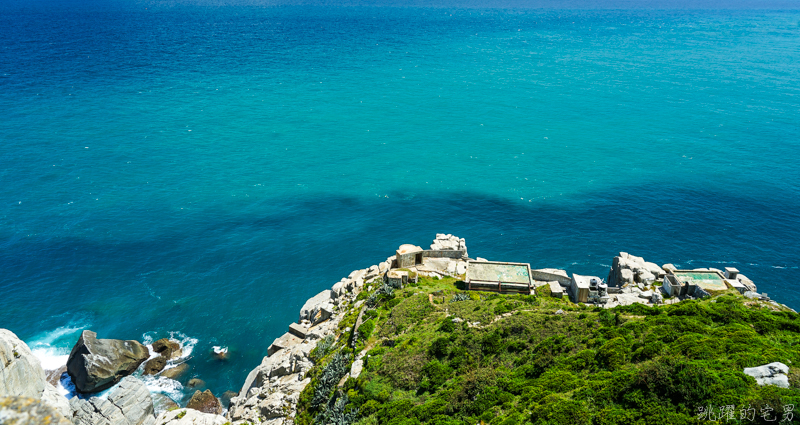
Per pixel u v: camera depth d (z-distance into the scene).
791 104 195.62
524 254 91.69
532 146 151.12
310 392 45.50
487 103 197.50
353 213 108.19
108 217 104.12
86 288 82.38
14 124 154.75
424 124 171.38
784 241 95.88
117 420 44.44
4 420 12.20
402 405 38.06
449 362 42.00
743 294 50.59
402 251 61.66
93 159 133.00
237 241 96.69
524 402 34.56
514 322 45.03
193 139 151.12
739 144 152.00
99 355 63.69
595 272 86.50
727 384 30.34
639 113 185.12
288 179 125.44
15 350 28.62
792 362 32.03
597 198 114.69
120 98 186.50
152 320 76.25
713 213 107.12
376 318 51.12
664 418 29.56
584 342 40.88
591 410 32.09
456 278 58.97
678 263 88.62
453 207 110.56
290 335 60.66
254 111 180.00
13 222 100.62
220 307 79.19
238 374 67.06
